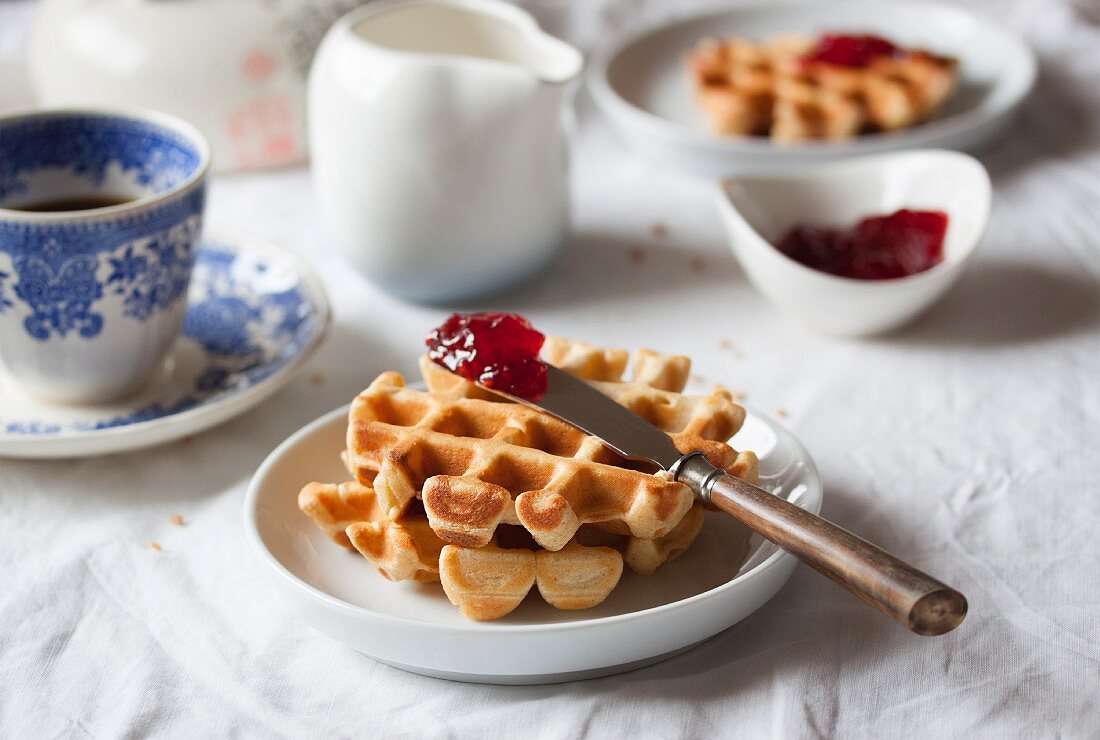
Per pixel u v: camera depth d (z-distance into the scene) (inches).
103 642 22.7
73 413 26.2
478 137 27.4
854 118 31.9
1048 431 25.7
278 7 32.1
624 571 22.6
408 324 28.6
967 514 24.2
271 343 27.3
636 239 31.0
